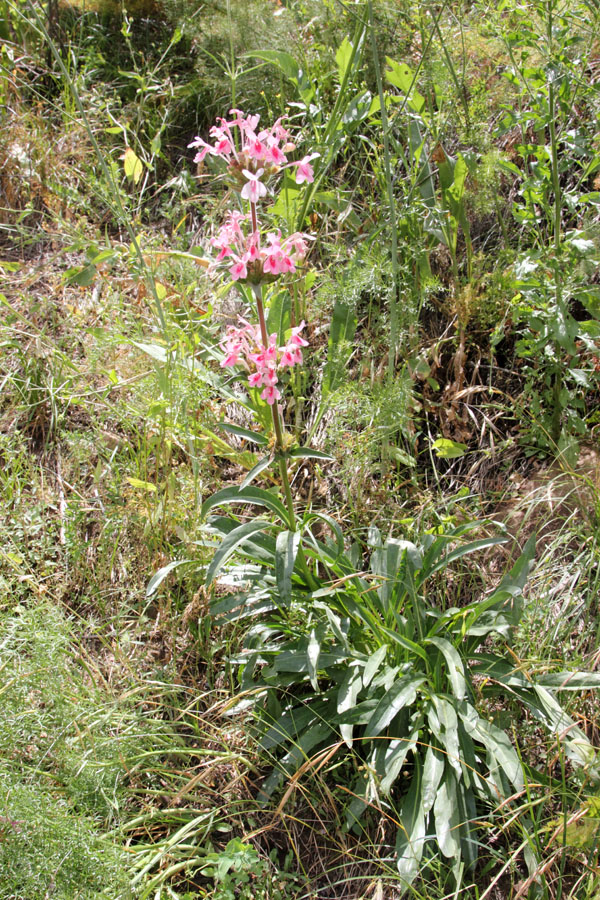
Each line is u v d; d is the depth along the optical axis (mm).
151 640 3104
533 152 3260
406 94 3680
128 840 2398
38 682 2477
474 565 3154
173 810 2482
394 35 4430
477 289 3570
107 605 3199
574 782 2494
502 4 3318
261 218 4207
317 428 3664
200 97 4980
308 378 3768
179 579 3057
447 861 2375
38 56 5184
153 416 3271
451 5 4250
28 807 2068
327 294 3412
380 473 3465
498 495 3447
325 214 4285
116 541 3234
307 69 4480
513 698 2666
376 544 2861
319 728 2641
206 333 3727
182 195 4590
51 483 3621
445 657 2504
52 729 2463
